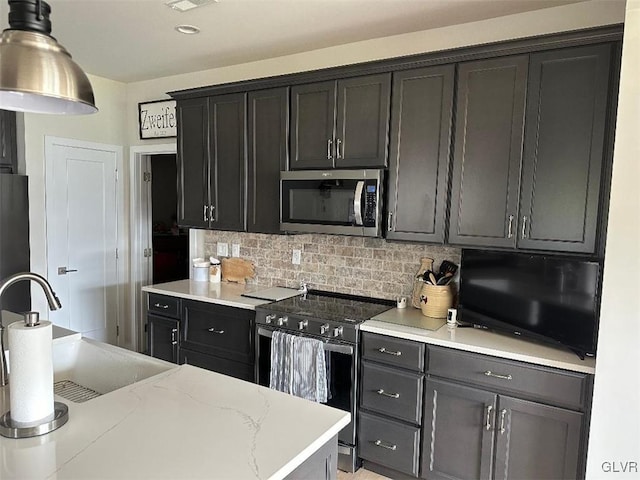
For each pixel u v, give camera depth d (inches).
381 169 104.7
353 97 107.5
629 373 69.7
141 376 72.7
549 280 85.7
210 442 47.9
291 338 107.0
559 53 84.0
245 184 127.0
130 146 171.5
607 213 81.2
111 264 171.2
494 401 86.7
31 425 48.5
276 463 44.3
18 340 48.1
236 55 131.7
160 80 160.6
